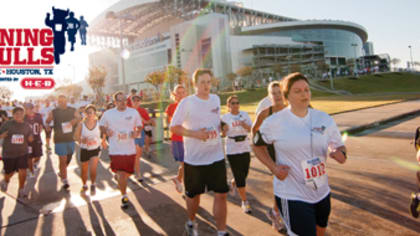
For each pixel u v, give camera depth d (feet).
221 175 9.55
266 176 17.11
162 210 12.57
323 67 232.94
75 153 28.99
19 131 15.56
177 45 267.59
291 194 6.33
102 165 22.76
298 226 6.13
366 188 14.11
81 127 15.57
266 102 12.17
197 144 9.53
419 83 196.24
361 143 26.53
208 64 257.34
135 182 17.03
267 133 6.54
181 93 15.47
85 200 14.29
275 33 320.70
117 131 13.78
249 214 11.75
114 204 13.53
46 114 34.40
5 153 15.55
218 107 10.14
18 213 12.80
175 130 9.35
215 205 9.48
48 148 31.50
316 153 6.35
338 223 10.49
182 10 293.02
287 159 6.37
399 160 19.54
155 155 24.88
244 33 316.19
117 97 14.03
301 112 6.49
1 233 10.78
